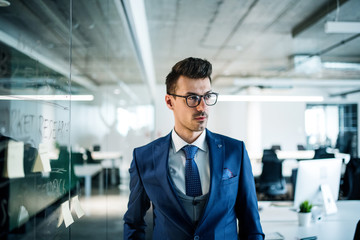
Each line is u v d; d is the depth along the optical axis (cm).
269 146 980
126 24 299
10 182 71
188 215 84
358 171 329
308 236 155
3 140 69
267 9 363
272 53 573
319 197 200
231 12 373
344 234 158
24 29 86
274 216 195
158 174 87
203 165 89
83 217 204
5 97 71
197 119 83
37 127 89
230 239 86
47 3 108
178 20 403
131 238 93
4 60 72
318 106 1009
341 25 288
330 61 633
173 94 85
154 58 652
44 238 93
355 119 955
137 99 807
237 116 1065
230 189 85
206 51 569
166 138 96
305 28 411
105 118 412
